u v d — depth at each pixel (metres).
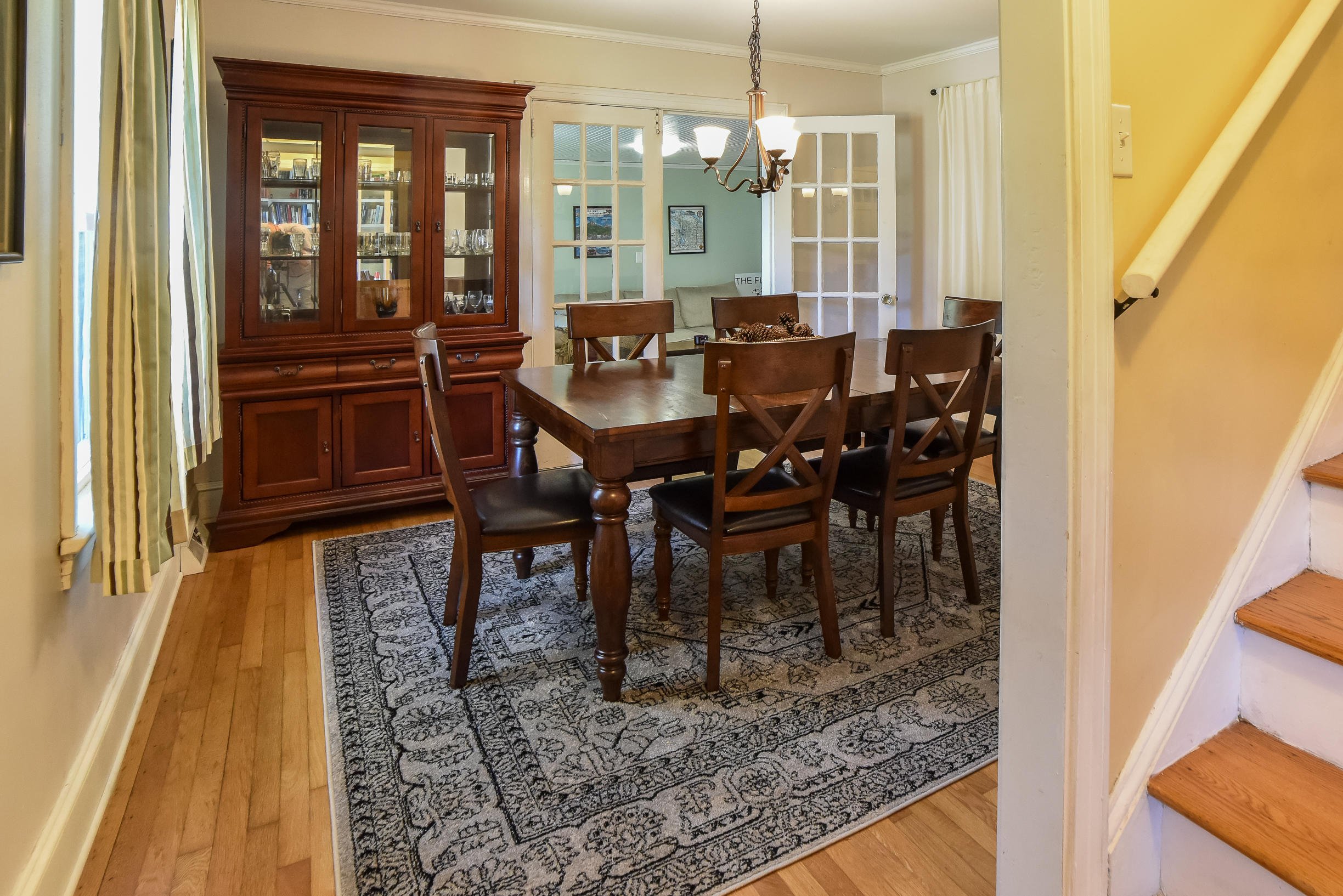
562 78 4.27
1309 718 1.28
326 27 3.73
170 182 2.06
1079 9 1.01
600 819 1.60
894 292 4.95
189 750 1.86
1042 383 1.09
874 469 2.53
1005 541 1.17
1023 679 1.17
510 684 2.16
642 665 2.25
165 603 2.54
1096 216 1.05
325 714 2.02
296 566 3.10
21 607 1.31
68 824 1.42
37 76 1.47
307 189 3.41
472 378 3.76
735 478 2.41
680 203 8.83
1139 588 1.21
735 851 1.51
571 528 2.18
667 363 3.19
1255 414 1.37
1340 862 1.07
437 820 1.61
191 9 2.46
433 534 3.47
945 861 1.48
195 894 1.42
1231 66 1.24
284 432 3.41
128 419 1.56
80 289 2.02
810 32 4.44
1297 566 1.47
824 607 2.24
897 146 5.24
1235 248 1.27
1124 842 1.21
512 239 3.83
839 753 1.81
